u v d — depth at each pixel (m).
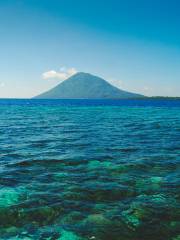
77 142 23.55
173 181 12.22
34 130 33.06
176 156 17.50
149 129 33.88
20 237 7.41
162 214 8.79
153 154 18.12
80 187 11.26
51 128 35.28
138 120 47.84
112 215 8.68
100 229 7.84
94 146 21.41
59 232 7.68
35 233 7.64
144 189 11.10
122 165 15.01
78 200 9.91
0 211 8.95
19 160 16.25
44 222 8.28
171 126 37.44
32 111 79.00
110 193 10.62
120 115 61.97
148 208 9.23
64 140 24.80
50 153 18.47
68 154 18.05
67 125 39.16
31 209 9.12
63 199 9.97
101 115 61.91
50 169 14.20
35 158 16.78
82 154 18.05
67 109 92.19
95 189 11.02
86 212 8.91
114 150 19.59
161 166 14.88
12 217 8.58
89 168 14.41
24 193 10.56
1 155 17.81
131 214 8.76
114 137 26.67
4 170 13.95
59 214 8.77
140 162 15.70
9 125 38.66
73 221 8.31
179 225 8.10
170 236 7.49
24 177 12.73
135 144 22.39
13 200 9.86
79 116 58.78
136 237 7.43
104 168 14.40
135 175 13.15
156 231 7.75
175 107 104.69
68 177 12.72
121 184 11.71
